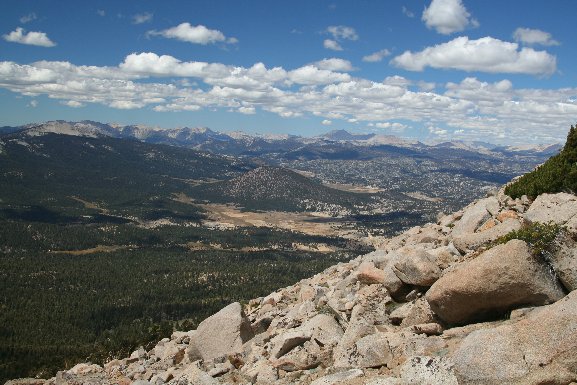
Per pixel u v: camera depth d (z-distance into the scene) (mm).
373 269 21922
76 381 22203
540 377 9453
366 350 13391
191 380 16656
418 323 15172
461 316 13750
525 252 12820
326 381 12766
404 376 11008
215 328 21750
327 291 25344
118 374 22906
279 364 15602
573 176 24828
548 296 12430
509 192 27781
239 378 16359
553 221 15875
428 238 27609
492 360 9930
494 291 12797
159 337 66875
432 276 16578
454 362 10492
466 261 14680
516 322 11438
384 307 17625
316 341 16484
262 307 28734
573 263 12562
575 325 9609
